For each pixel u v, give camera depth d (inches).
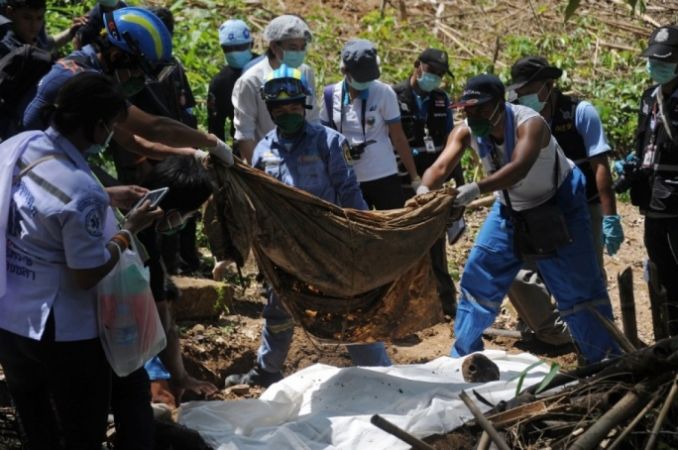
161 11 278.2
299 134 224.2
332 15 522.9
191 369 244.1
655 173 256.1
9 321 166.7
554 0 569.0
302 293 213.3
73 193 161.2
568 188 237.8
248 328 272.1
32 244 164.7
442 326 296.8
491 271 242.7
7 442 194.9
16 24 221.1
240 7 495.5
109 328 169.3
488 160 236.1
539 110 261.4
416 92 301.7
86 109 163.2
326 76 454.9
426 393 209.3
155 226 188.4
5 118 202.2
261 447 190.2
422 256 216.4
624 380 184.7
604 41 533.3
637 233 381.4
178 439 191.2
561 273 238.5
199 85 390.6
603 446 183.0
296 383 217.9
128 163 270.5
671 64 249.4
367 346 236.5
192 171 188.2
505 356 239.3
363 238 208.5
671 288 262.8
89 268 161.8
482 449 178.1
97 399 172.1
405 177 301.1
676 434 181.2
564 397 187.9
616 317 309.4
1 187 164.4
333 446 192.7
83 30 271.7
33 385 177.8
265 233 202.8
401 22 530.9
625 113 464.1
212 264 304.3
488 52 518.3
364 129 283.6
